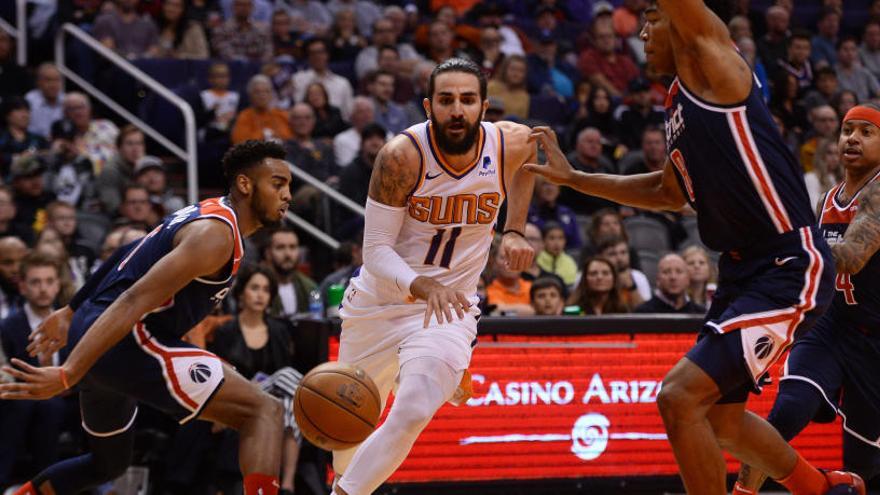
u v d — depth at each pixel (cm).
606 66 2873
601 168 2320
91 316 988
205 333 1584
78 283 1750
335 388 952
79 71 2506
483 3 2934
